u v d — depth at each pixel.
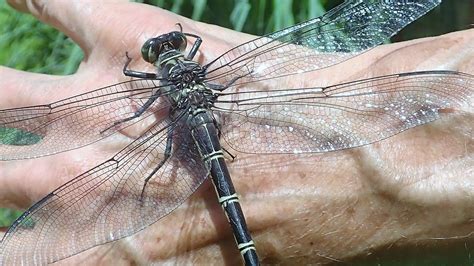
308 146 0.37
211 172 0.37
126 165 0.37
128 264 0.37
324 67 0.38
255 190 0.37
